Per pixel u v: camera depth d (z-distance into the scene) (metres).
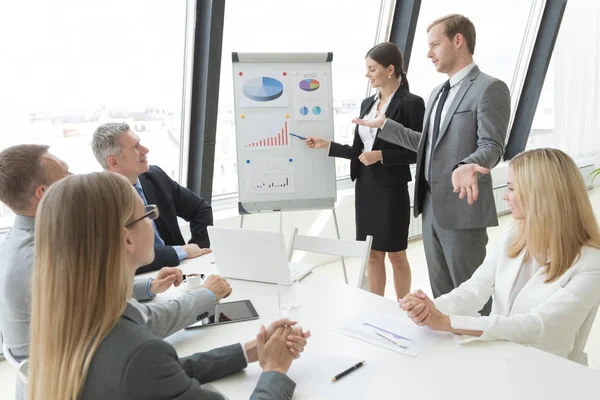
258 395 1.14
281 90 3.29
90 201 0.93
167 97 3.69
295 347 1.27
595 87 7.07
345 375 1.31
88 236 0.92
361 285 2.35
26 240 1.53
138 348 0.91
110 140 2.38
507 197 1.74
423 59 5.09
